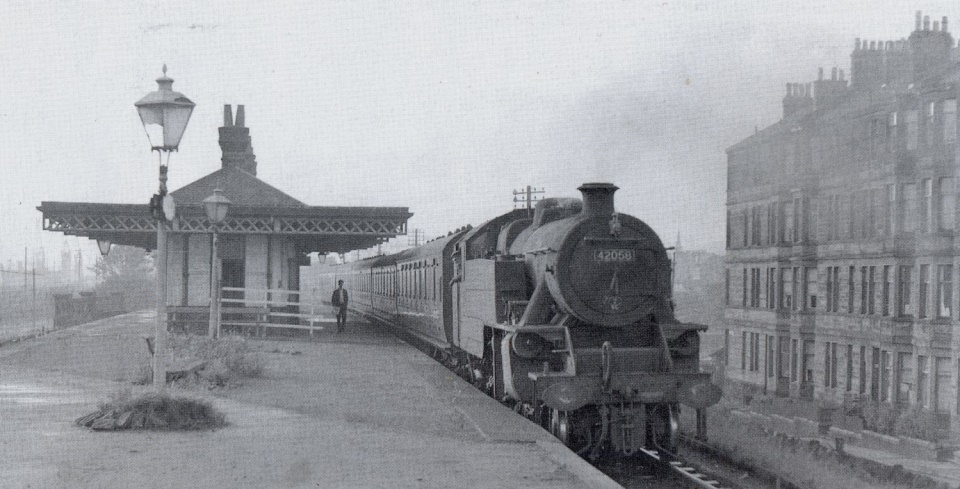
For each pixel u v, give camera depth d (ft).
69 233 100.58
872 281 124.57
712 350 173.37
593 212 44.37
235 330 93.25
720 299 171.01
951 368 107.96
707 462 47.06
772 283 148.77
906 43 131.85
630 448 41.55
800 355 141.49
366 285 138.51
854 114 129.39
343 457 33.88
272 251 96.78
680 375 41.81
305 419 42.22
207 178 98.94
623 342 44.65
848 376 128.67
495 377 49.60
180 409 39.50
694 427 61.00
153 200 39.37
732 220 162.71
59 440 35.96
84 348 74.59
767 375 149.28
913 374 113.80
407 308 92.07
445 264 67.67
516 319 46.83
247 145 115.14
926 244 112.47
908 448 97.76
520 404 48.01
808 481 43.52
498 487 29.48
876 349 122.21
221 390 51.90
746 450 49.39
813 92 147.02
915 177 116.78
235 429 39.37
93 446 34.88
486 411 44.73
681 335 44.88
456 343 63.26
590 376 41.32
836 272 134.51
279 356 73.10
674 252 47.03
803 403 126.72
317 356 73.31
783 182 145.79
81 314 145.18
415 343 92.68
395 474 31.12
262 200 96.12
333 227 89.81
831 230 135.33
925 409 110.83
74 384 52.75
